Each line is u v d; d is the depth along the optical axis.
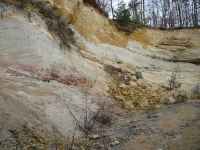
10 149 2.94
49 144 3.56
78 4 12.27
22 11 6.68
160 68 17.14
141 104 8.62
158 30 20.09
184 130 4.17
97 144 4.04
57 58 7.33
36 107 4.63
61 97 5.96
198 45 19.48
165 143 3.58
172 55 18.59
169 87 13.12
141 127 5.02
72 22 11.34
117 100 8.90
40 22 7.25
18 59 5.80
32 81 5.62
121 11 17.38
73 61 8.34
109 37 14.59
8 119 3.51
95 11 14.55
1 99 3.85
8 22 6.08
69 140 4.06
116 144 3.94
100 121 5.83
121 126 5.48
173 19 27.02
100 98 8.03
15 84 4.93
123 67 13.99
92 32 13.19
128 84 11.59
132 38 16.86
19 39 6.12
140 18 20.64
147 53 17.31
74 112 5.64
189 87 15.63
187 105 7.50
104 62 12.47
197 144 3.20
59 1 10.54
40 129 3.85
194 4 29.92
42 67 6.32
